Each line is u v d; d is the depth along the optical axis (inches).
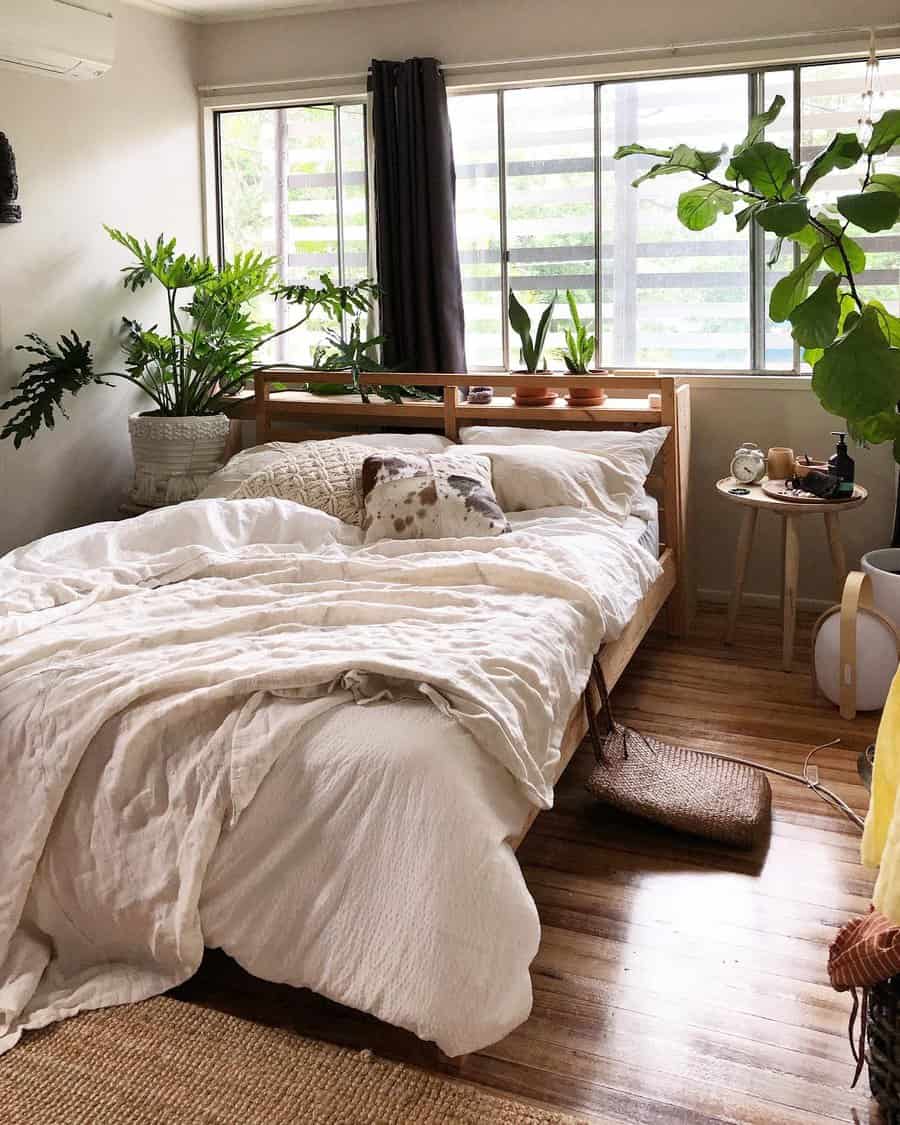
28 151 158.4
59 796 84.0
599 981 85.5
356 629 96.3
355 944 75.5
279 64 186.9
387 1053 78.2
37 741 85.5
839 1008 82.0
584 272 178.9
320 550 126.0
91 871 84.2
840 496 147.3
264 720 80.9
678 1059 77.0
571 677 97.7
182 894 79.4
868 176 95.7
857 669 133.3
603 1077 75.4
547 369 177.8
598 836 108.0
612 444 152.5
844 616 132.3
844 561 155.7
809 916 93.7
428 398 178.2
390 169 177.9
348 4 179.2
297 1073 74.8
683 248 173.2
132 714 84.4
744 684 145.7
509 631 95.4
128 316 179.8
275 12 184.1
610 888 98.5
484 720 79.7
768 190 96.8
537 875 100.8
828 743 127.1
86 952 86.4
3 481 159.0
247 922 79.3
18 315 158.7
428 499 131.3
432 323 180.9
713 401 173.0
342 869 76.6
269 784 79.0
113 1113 71.7
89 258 170.7
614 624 109.7
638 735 120.3
